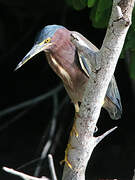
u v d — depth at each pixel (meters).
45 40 6.64
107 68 4.88
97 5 7.50
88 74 6.71
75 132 5.29
